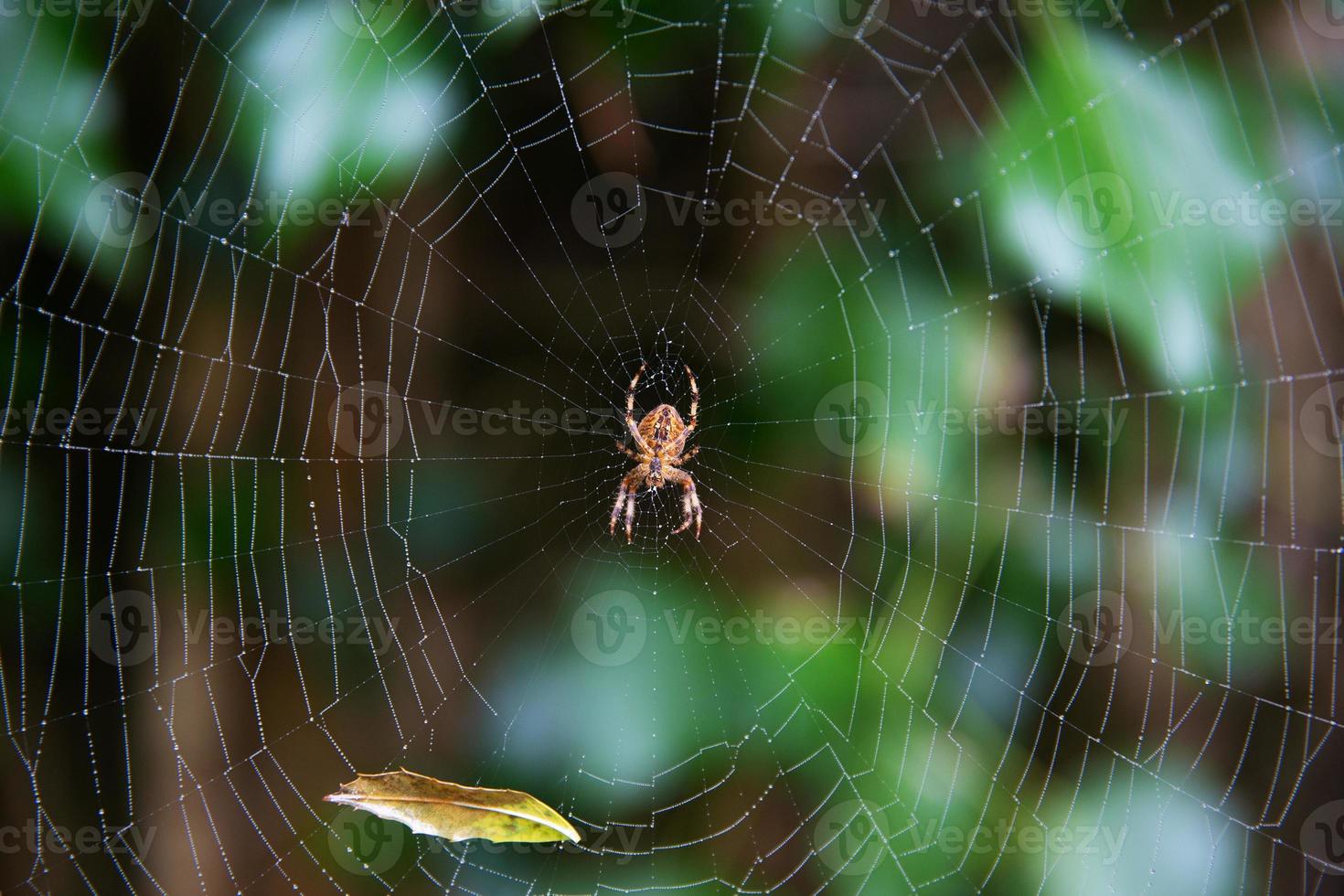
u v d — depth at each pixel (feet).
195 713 2.75
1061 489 2.73
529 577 2.84
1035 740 2.74
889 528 2.78
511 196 2.78
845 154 2.76
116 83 2.68
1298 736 2.71
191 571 2.75
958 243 2.73
